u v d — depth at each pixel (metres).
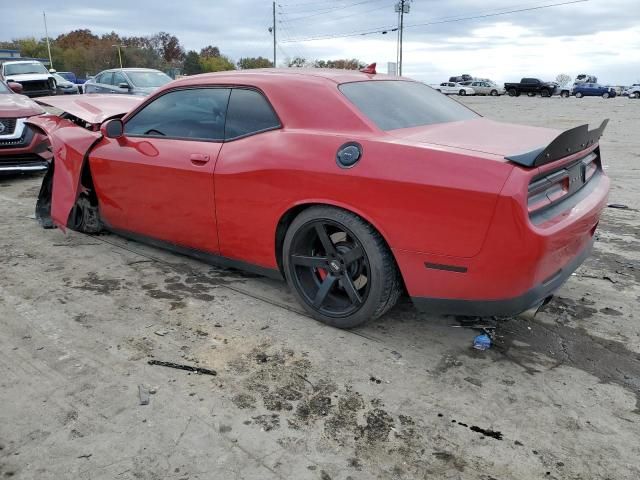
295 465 2.12
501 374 2.75
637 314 3.42
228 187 3.38
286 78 3.37
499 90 51.44
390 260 2.89
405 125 3.13
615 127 16.42
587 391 2.62
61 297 3.62
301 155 3.03
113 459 2.15
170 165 3.69
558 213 2.72
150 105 4.02
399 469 2.11
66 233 5.01
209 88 3.65
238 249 3.53
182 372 2.74
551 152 2.55
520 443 2.26
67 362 2.83
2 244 4.71
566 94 49.28
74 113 4.73
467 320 3.31
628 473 2.09
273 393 2.58
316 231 3.11
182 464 2.12
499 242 2.49
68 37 93.81
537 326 3.26
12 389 2.59
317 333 3.15
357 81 3.43
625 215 5.85
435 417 2.41
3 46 89.81
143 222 4.11
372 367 2.80
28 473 2.07
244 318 3.34
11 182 7.55
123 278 3.95
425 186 2.60
